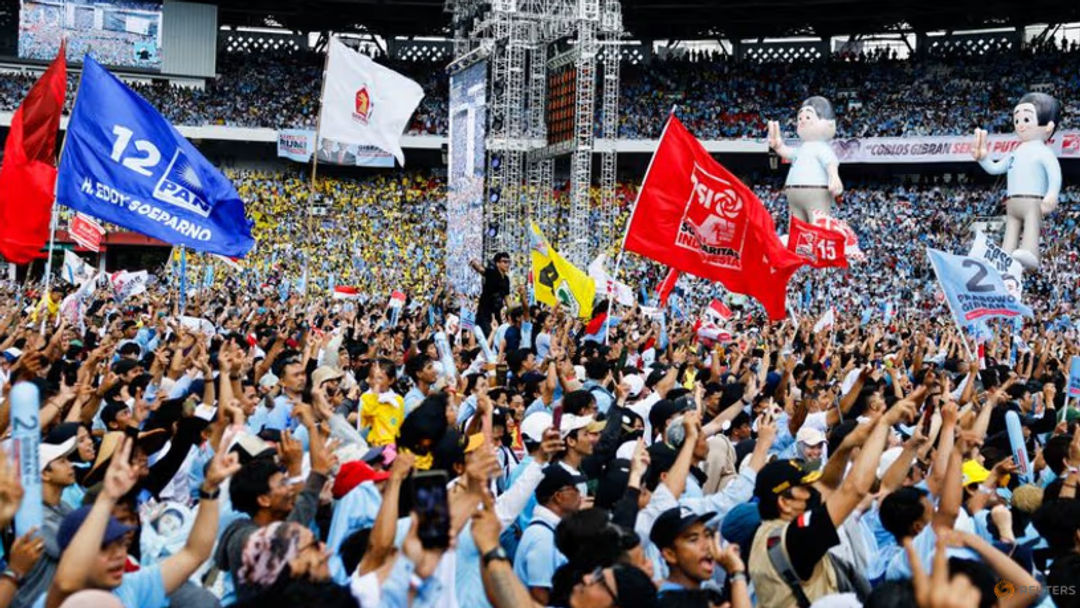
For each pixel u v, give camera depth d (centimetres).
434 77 7550
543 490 806
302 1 7150
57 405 1037
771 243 1809
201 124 6950
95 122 1586
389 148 2239
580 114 5025
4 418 987
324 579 621
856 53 7762
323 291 6031
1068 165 6656
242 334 2098
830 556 810
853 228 6700
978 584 618
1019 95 6812
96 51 6862
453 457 896
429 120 7269
